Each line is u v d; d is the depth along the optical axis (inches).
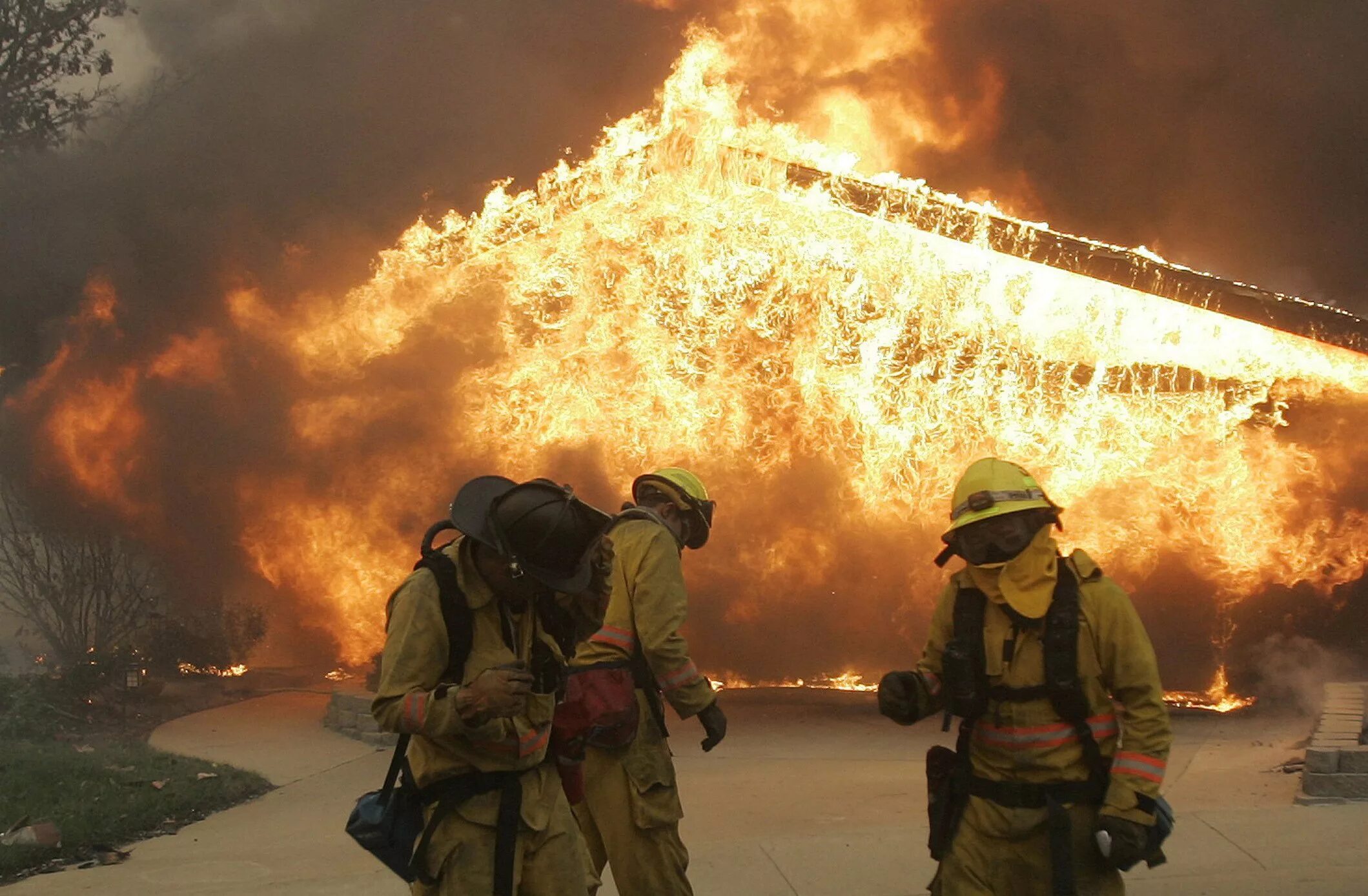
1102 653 130.6
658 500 176.6
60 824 281.4
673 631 161.5
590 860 140.4
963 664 132.5
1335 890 187.8
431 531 126.3
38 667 584.7
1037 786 131.5
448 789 123.0
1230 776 330.0
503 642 125.3
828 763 382.6
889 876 215.8
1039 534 134.1
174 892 230.7
